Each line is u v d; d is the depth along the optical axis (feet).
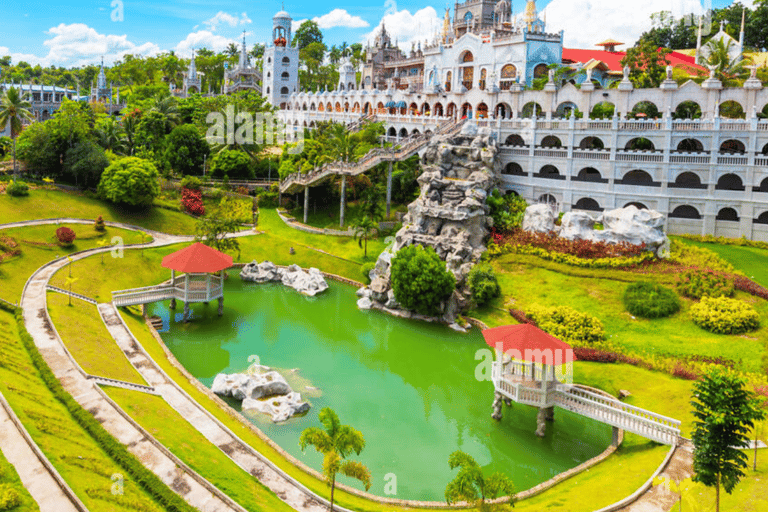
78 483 88.17
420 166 271.08
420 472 118.21
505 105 286.25
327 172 271.90
